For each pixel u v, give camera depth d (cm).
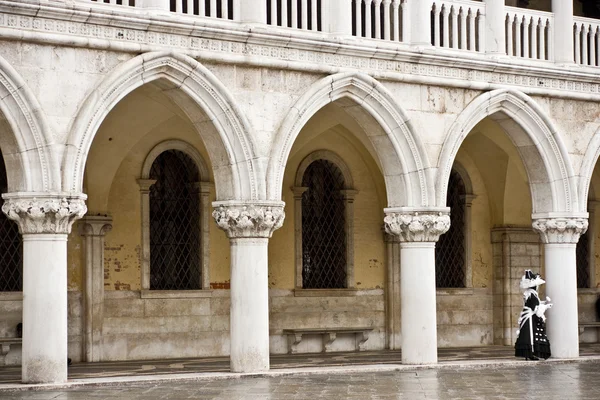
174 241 2870
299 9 2684
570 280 2742
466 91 2622
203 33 2275
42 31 2106
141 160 2811
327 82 2416
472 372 2444
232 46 2319
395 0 2534
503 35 2683
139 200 2809
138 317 2781
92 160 2712
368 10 2506
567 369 2520
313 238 3053
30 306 2117
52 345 2117
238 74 2333
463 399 1956
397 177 2550
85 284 2723
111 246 2772
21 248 2670
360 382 2228
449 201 3253
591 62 2833
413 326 2541
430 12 2633
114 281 2769
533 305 2691
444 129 2586
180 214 2880
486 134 2906
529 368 2542
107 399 1939
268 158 2358
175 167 2880
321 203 3067
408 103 2539
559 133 2741
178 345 2830
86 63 2159
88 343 2711
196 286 2888
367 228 3108
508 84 2683
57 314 2125
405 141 2528
